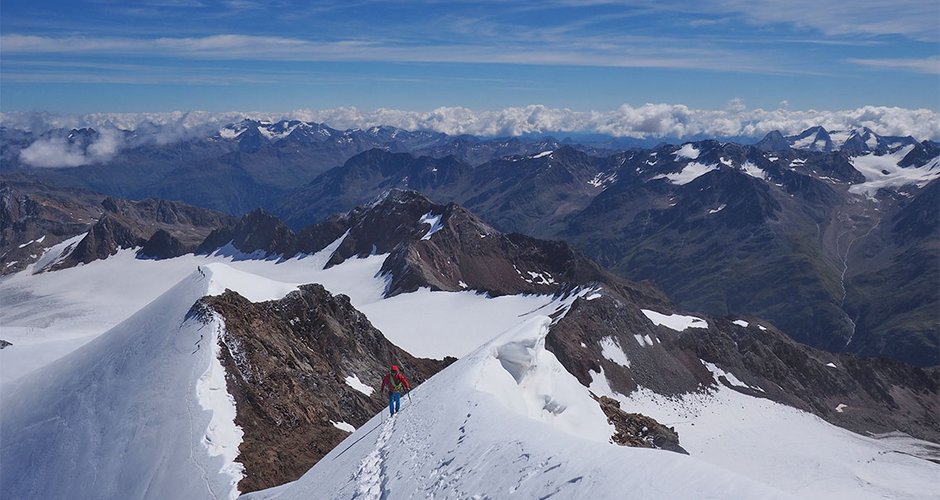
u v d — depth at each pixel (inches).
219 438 1748.3
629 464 703.7
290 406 2081.7
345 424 2230.6
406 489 909.2
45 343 3986.2
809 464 3464.6
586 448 778.2
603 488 675.4
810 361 5059.1
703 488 625.9
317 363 2501.2
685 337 4758.9
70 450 1834.4
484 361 1382.9
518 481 770.8
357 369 2792.8
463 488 823.7
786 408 4328.3
